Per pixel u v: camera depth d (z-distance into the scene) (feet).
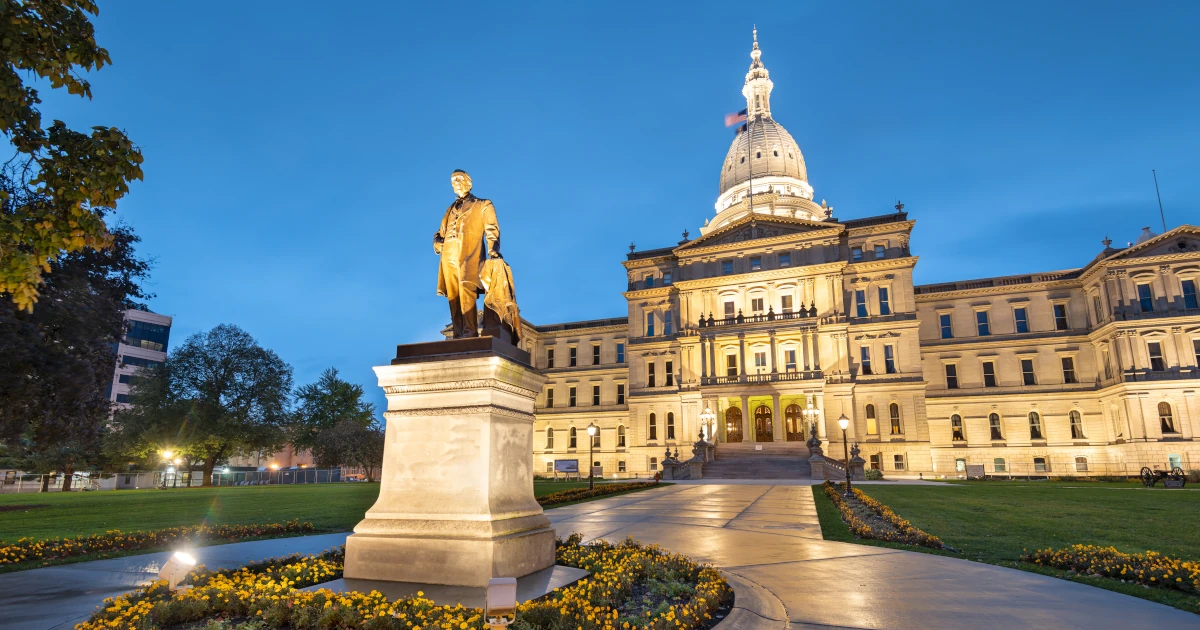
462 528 26.08
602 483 159.22
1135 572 33.65
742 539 50.60
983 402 218.79
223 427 184.96
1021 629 23.91
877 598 29.07
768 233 228.63
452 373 27.73
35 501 100.53
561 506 86.84
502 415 28.14
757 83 394.73
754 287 219.20
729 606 26.78
